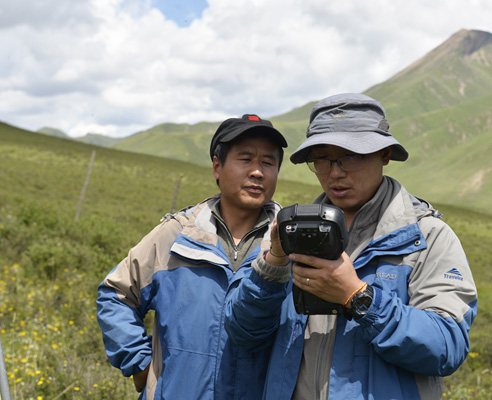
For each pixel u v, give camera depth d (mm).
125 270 2537
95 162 68688
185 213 2617
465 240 54938
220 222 2508
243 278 2156
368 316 1785
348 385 1918
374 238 2016
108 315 2516
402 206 2037
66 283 9047
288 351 2090
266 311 2061
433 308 1878
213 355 2305
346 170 2057
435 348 1775
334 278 1783
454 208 89562
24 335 6336
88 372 5191
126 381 5148
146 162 82062
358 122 2055
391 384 1875
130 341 2469
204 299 2344
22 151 66562
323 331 2053
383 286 1946
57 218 14852
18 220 13766
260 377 2316
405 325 1784
